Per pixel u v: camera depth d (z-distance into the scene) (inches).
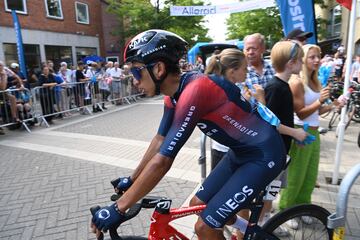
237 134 61.8
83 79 384.5
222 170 71.0
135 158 196.1
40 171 178.2
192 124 56.1
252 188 62.1
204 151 102.8
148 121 317.1
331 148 199.6
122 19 813.9
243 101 62.2
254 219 68.6
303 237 76.8
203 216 63.9
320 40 780.0
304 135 86.0
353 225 106.0
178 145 55.1
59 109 341.4
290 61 86.4
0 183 162.2
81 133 273.9
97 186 152.7
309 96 105.0
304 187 112.4
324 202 123.6
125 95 470.3
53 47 642.8
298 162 104.0
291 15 167.9
